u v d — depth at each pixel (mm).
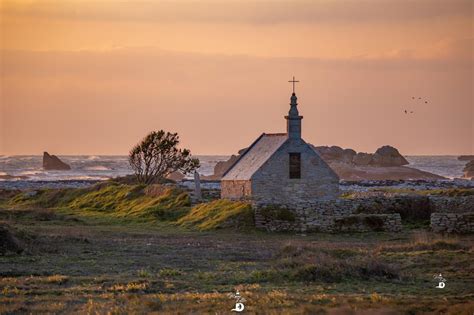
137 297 89812
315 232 167750
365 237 160750
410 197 182250
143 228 180125
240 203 182875
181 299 88438
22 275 108812
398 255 120875
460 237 156000
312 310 81375
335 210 174875
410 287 99188
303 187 193875
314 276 103875
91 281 102125
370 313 80875
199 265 118062
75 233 162875
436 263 114125
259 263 119500
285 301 86375
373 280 103312
